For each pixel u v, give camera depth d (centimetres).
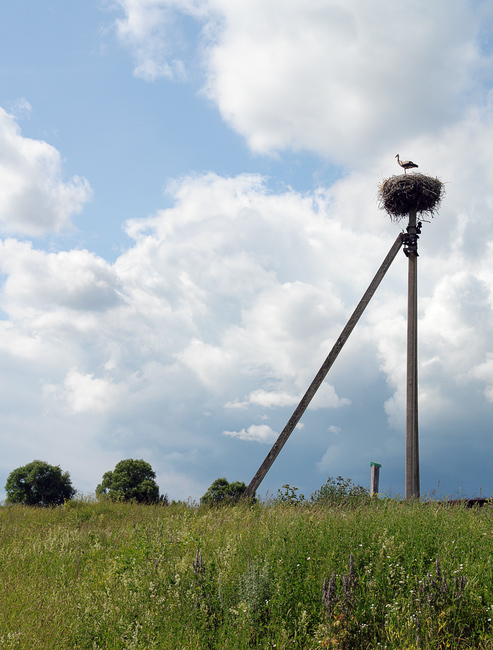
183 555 642
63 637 458
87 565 693
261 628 461
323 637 431
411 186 1518
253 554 591
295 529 660
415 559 550
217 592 518
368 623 455
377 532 631
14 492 2488
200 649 435
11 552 775
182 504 1252
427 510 795
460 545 592
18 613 501
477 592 479
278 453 1383
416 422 1409
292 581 513
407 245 1553
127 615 492
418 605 458
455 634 437
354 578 491
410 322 1487
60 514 1233
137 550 666
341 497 1196
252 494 1342
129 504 1420
